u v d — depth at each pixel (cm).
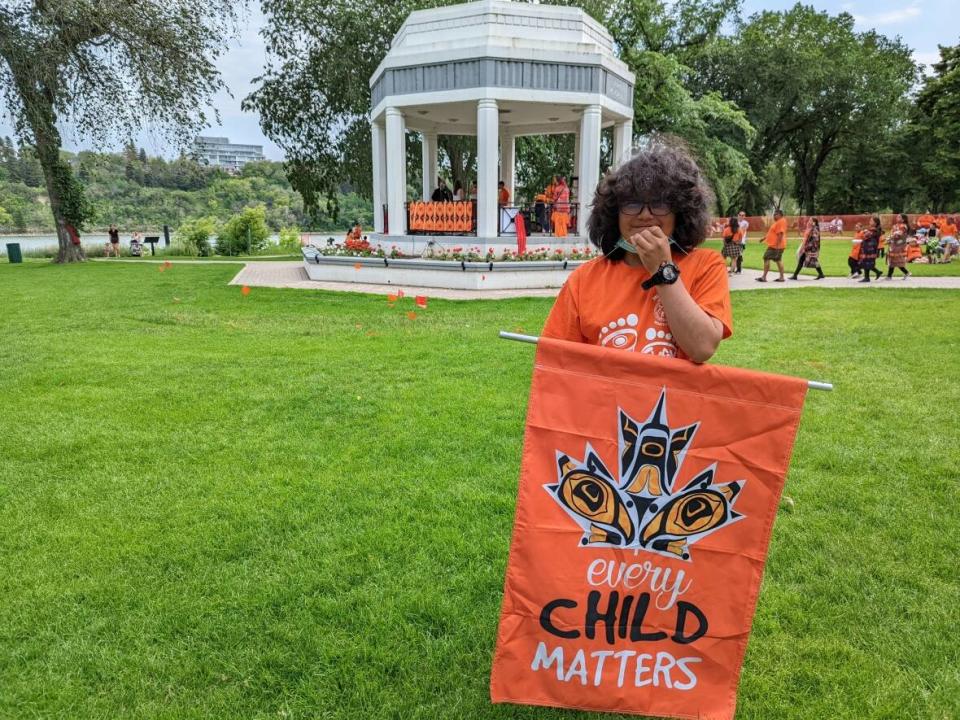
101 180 4509
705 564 202
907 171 4556
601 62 1534
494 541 326
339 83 2419
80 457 432
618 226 203
